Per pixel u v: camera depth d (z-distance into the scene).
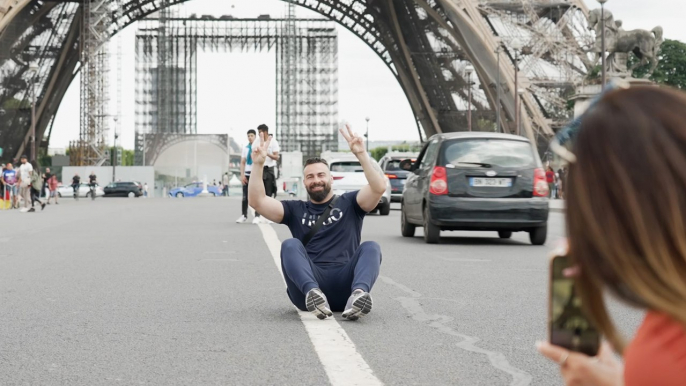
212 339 6.13
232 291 8.95
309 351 5.66
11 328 6.66
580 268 1.42
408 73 78.06
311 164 7.04
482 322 6.96
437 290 9.09
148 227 20.62
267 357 5.46
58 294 8.73
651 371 1.37
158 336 6.27
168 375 4.95
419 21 68.62
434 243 15.73
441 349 5.77
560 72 55.47
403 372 5.01
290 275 6.89
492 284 9.65
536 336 6.32
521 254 13.62
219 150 87.06
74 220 24.55
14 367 5.19
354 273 6.90
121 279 10.05
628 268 1.34
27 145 81.50
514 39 50.34
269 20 106.81
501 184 15.16
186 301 8.18
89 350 5.73
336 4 81.31
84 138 85.81
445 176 15.16
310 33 109.31
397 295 8.67
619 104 1.40
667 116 1.35
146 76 107.31
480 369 5.10
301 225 7.08
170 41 106.19
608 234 1.36
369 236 17.73
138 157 100.75
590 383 1.62
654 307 1.33
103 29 80.38
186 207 37.78
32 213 30.36
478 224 15.15
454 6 55.03
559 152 1.44
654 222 1.32
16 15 60.09
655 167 1.33
